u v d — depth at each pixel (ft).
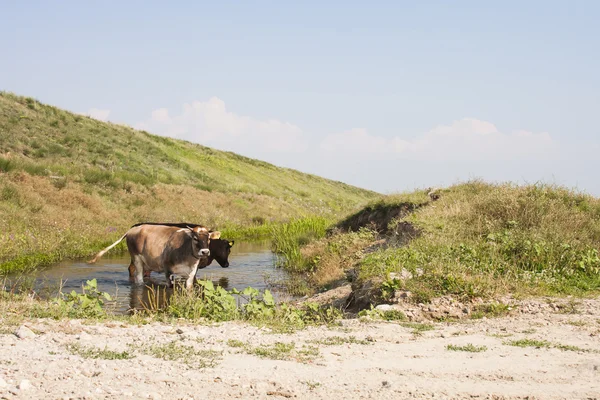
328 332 26.30
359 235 64.39
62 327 24.27
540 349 23.40
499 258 41.01
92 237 72.59
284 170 220.84
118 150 138.82
